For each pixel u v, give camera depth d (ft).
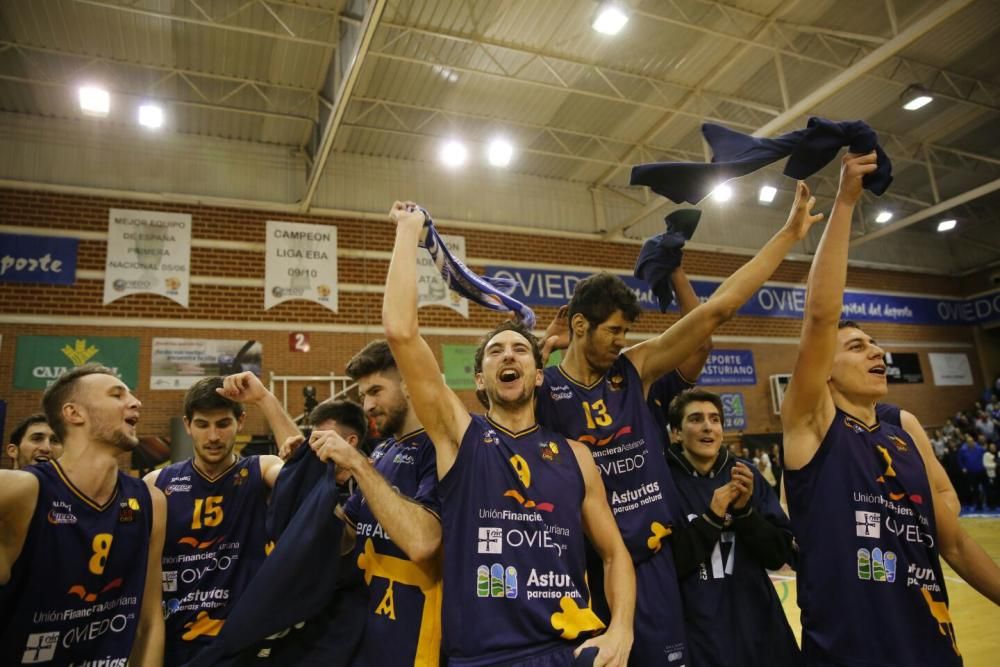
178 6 23.65
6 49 24.88
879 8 26.50
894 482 5.81
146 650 6.30
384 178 33.91
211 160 30.83
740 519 7.20
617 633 5.20
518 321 6.81
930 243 51.57
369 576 6.49
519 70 27.58
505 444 5.77
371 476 5.78
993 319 49.60
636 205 40.37
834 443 5.91
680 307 8.39
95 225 27.86
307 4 23.91
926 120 35.81
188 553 7.13
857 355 6.14
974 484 38.70
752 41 26.66
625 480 6.45
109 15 23.88
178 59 26.48
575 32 26.30
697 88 30.55
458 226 34.94
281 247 30.73
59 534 5.70
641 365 7.16
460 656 5.01
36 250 26.76
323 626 6.50
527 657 4.97
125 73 26.96
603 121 33.14
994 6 27.17
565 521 5.51
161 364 27.53
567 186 38.73
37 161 27.71
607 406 6.72
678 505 6.66
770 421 40.37
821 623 5.71
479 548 5.28
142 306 27.84
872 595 5.48
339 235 32.04
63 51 25.27
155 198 29.04
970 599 16.67
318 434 5.99
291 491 6.71
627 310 6.66
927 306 49.47
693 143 35.58
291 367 29.58
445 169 35.63
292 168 32.32
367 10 19.27
